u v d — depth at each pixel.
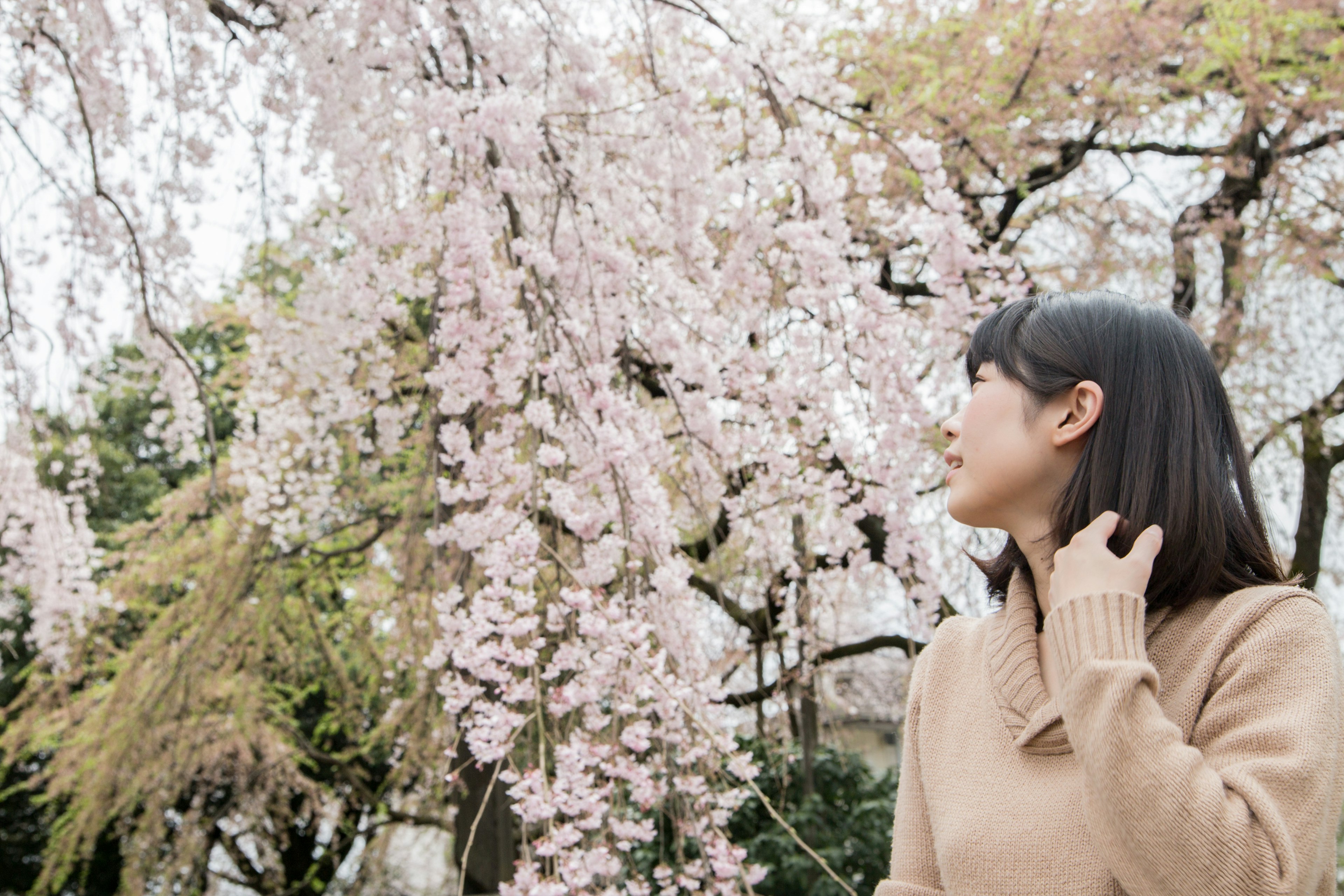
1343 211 5.73
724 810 2.91
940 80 5.25
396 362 4.71
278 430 3.86
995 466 0.90
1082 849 0.78
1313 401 5.90
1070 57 5.15
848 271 3.18
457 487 2.92
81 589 4.50
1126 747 0.68
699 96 3.29
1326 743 0.70
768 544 3.55
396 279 3.30
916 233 3.35
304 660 7.22
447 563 3.77
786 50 3.37
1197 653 0.79
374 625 6.88
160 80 3.14
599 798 2.66
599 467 2.93
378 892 9.41
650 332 3.46
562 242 3.31
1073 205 5.91
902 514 3.23
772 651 5.01
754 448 3.52
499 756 2.58
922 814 1.00
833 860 5.31
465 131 2.89
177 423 3.87
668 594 2.87
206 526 6.67
